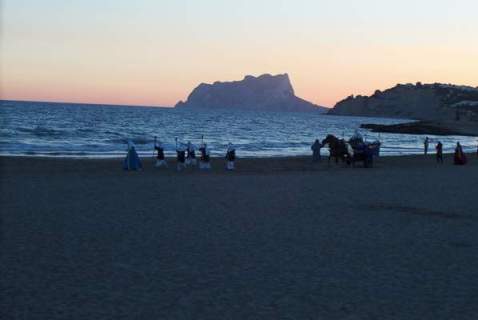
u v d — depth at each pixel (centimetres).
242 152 5141
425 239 1317
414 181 2620
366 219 1562
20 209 1580
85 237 1245
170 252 1127
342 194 2080
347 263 1072
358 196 2036
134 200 1809
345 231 1386
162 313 771
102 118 12500
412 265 1070
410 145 7744
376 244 1248
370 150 3534
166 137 7362
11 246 1141
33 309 776
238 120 16488
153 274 964
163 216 1531
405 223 1519
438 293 895
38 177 2431
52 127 7988
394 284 939
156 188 2122
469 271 1036
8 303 799
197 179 2473
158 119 13925
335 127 15050
